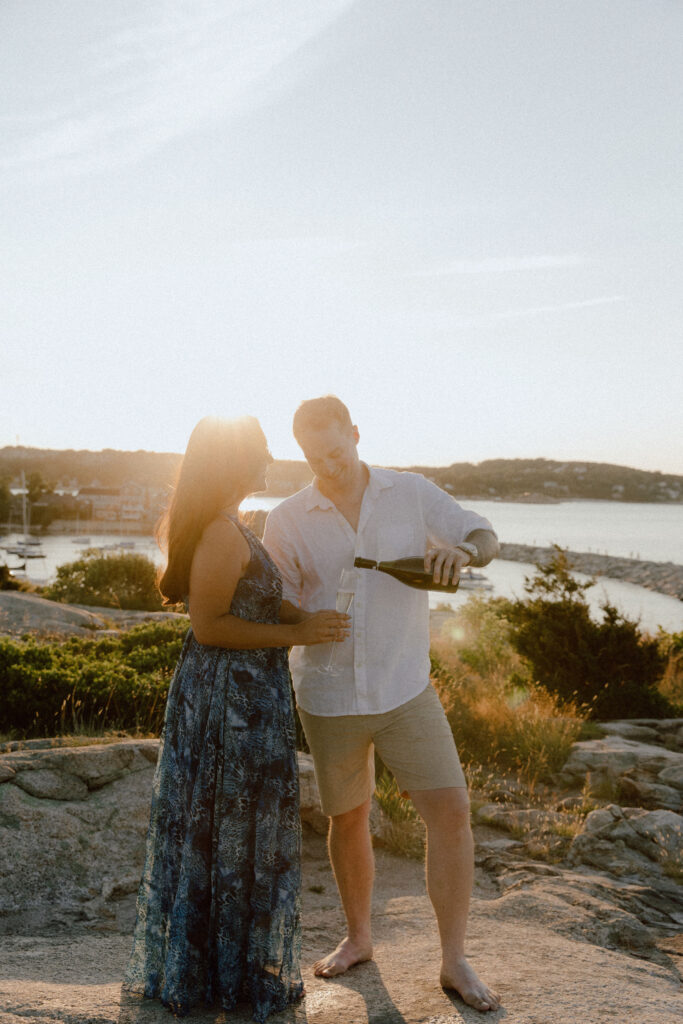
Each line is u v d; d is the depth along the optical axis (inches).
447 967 104.3
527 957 122.3
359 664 111.7
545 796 278.5
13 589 1053.2
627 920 159.6
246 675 99.9
